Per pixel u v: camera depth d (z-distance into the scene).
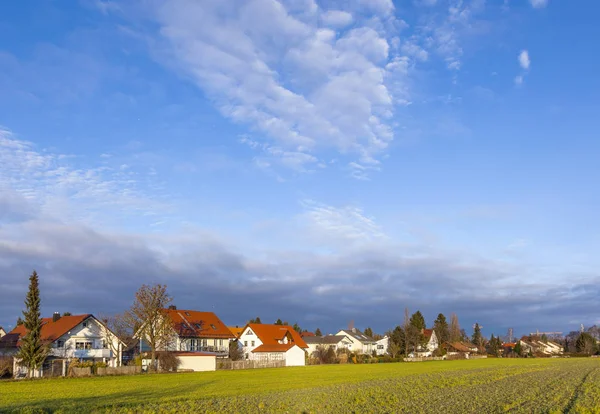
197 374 74.62
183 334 104.88
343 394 42.03
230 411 32.75
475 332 199.38
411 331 144.12
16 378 66.38
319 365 107.62
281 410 32.91
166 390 48.62
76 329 84.56
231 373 77.44
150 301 82.75
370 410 31.95
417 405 34.16
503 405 33.59
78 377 67.31
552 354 178.75
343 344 154.38
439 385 49.34
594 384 49.62
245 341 122.62
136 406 35.62
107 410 33.59
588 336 189.25
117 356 86.31
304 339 155.00
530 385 48.97
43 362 73.06
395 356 134.12
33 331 70.75
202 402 37.62
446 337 176.88
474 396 39.16
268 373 77.00
